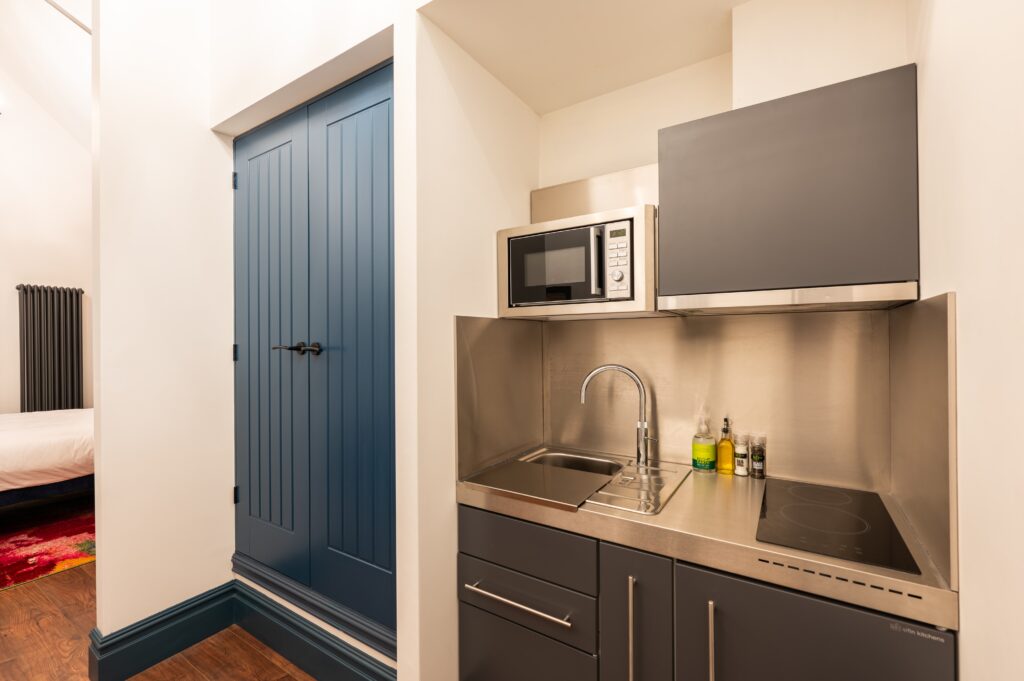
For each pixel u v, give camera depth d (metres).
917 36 1.02
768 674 0.99
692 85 1.68
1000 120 0.56
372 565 1.61
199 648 1.92
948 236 0.79
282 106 1.86
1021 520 0.53
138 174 1.82
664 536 1.12
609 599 1.20
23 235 4.80
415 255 1.35
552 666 1.30
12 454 3.02
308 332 1.83
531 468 1.64
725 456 1.58
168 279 1.91
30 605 2.23
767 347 1.53
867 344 1.38
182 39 1.95
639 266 1.37
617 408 1.82
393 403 1.56
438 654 1.41
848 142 1.07
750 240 1.19
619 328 1.82
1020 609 0.54
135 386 1.81
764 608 1.00
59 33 3.48
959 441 0.77
